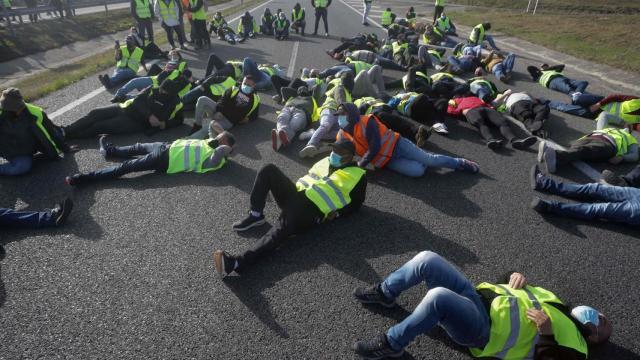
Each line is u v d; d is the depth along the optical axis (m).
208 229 3.62
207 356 2.44
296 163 4.93
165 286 2.97
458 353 2.52
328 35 14.35
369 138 4.41
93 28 14.16
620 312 2.87
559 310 2.39
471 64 9.43
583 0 22.27
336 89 5.71
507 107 6.33
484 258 3.37
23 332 2.57
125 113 5.44
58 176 4.44
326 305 2.85
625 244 3.57
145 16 10.75
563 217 3.93
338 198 3.39
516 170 4.86
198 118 5.52
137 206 3.93
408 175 4.60
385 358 2.45
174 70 6.55
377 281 3.07
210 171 4.62
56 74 8.18
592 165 4.96
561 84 7.76
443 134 5.82
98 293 2.89
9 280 2.99
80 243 3.40
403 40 10.02
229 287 2.98
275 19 14.11
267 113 6.60
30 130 4.39
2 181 4.30
